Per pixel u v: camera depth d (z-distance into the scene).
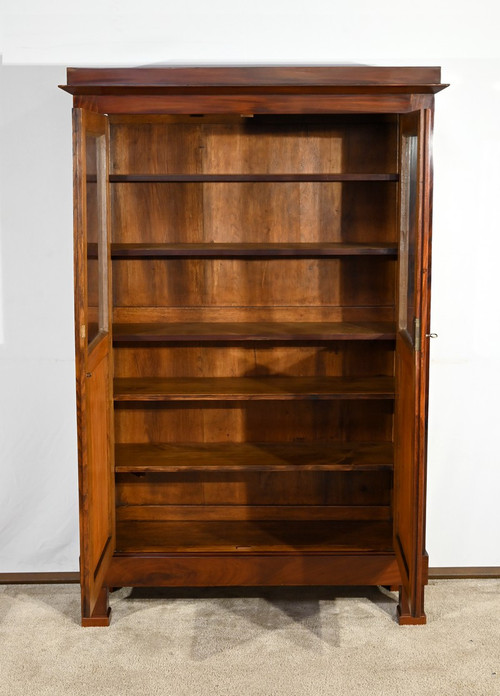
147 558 2.96
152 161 3.14
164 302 3.21
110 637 2.82
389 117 3.04
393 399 3.05
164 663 2.65
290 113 2.72
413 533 2.65
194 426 3.25
